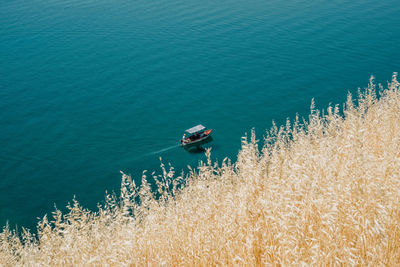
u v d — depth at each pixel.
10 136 48.06
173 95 55.12
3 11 96.12
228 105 50.97
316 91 51.66
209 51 67.38
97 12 92.25
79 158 42.75
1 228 31.97
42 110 54.03
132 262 5.96
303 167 5.85
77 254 6.49
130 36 76.69
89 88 59.16
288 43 67.25
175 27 78.88
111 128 48.47
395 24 70.50
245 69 60.19
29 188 37.97
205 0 95.50
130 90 57.59
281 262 4.77
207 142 43.34
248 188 6.29
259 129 44.84
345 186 5.38
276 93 52.41
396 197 5.31
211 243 5.82
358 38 66.19
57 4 100.62
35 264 6.96
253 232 5.55
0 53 72.88
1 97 58.03
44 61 68.94
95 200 35.56
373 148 7.82
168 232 6.50
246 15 82.06
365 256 4.71
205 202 6.93
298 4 86.81
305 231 5.08
